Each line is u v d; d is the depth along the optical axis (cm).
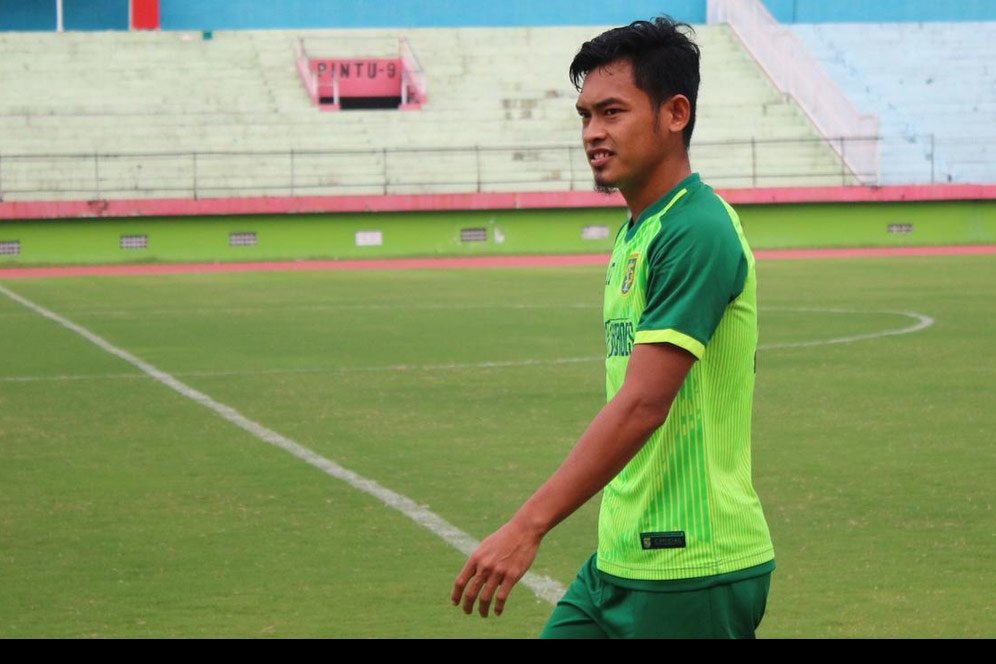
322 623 1407
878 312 4506
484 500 1966
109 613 1448
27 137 8306
